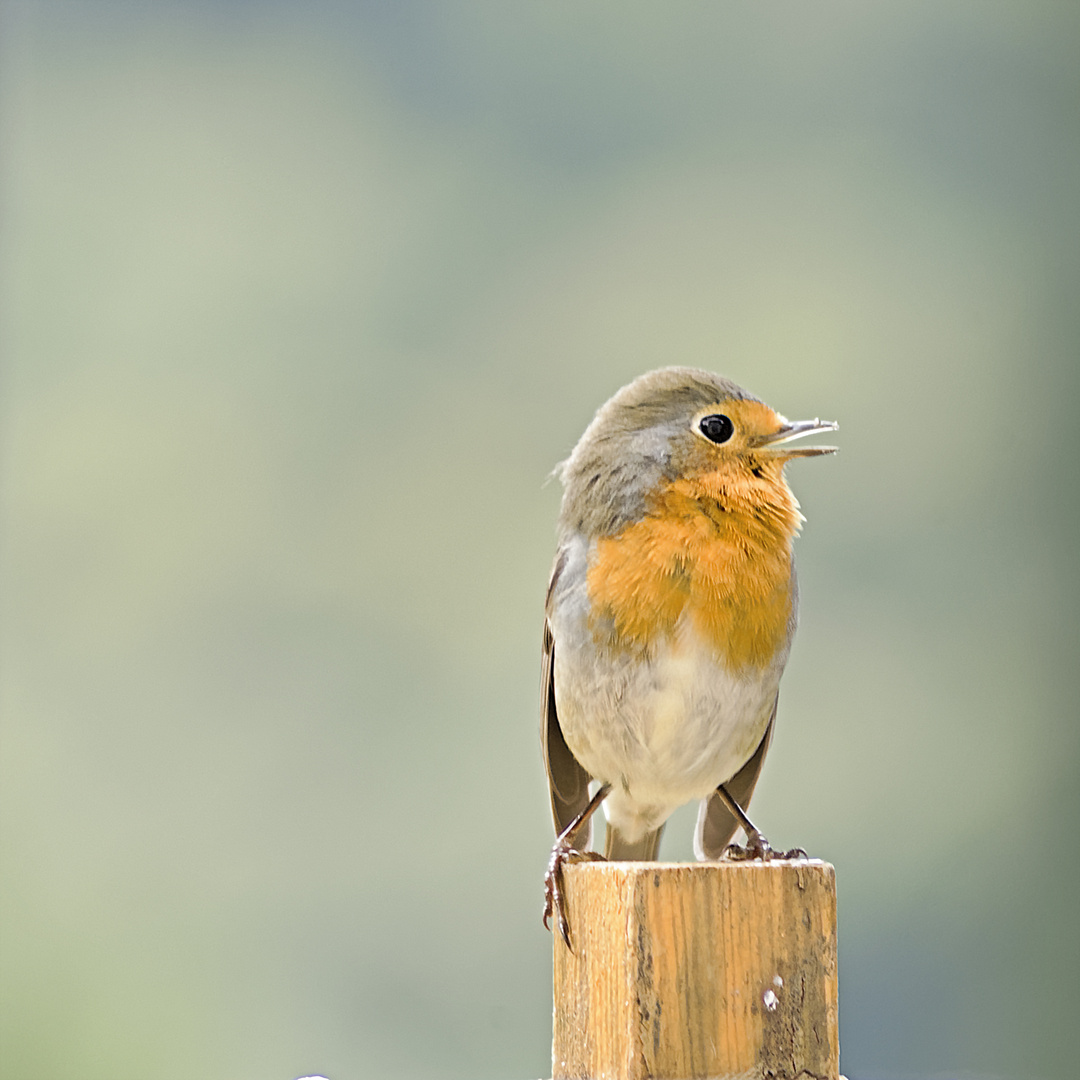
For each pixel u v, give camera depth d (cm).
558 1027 508
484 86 1661
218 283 1612
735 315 1553
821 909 454
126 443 1545
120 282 1609
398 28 1678
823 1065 450
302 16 1681
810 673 1348
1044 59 1548
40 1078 1180
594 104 1638
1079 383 1442
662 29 1638
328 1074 1246
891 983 1278
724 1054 447
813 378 1502
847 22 1602
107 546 1496
